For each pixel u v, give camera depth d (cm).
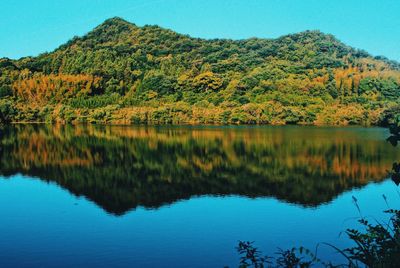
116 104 8062
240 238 1425
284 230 1504
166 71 10206
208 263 1229
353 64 10400
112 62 10838
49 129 6138
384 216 1650
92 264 1220
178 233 1480
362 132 5541
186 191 2156
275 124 7156
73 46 12719
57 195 2056
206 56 11131
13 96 8669
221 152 3606
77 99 8675
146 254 1293
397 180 590
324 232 1473
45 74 10231
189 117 7325
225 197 2019
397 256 568
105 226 1563
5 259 1258
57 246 1363
